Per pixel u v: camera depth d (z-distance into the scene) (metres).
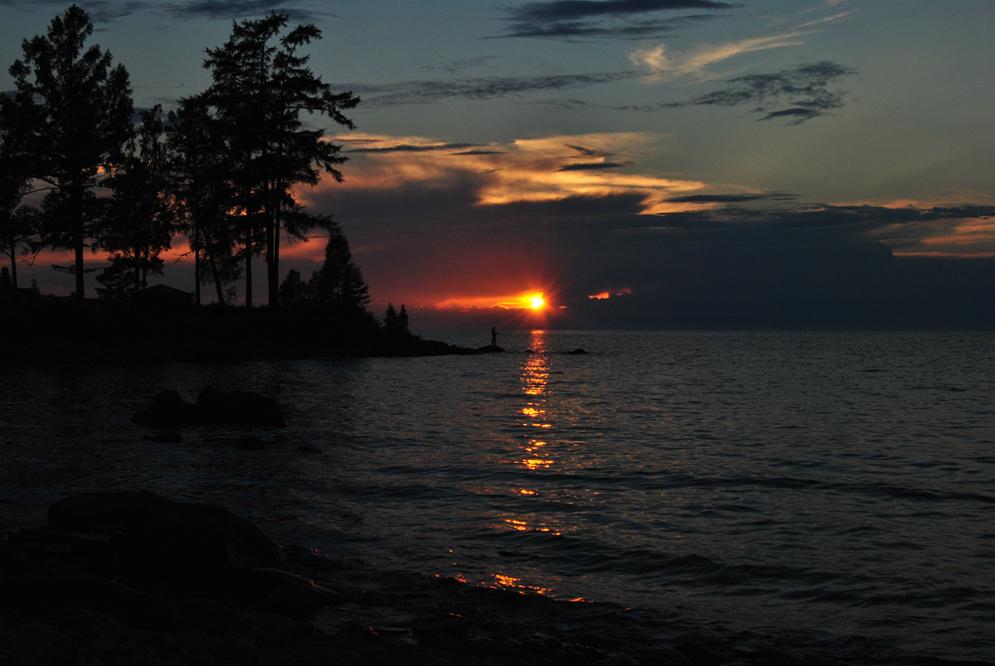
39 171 55.16
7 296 69.38
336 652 6.31
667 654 7.27
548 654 7.21
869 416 30.06
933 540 11.60
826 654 7.50
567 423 26.89
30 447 18.77
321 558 10.22
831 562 10.46
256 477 15.84
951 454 20.23
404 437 22.39
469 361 75.62
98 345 53.00
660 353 110.19
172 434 20.47
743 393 41.16
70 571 8.51
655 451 20.45
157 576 8.82
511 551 10.92
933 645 7.72
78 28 55.41
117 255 65.31
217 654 5.82
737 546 11.23
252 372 47.03
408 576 9.73
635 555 10.75
